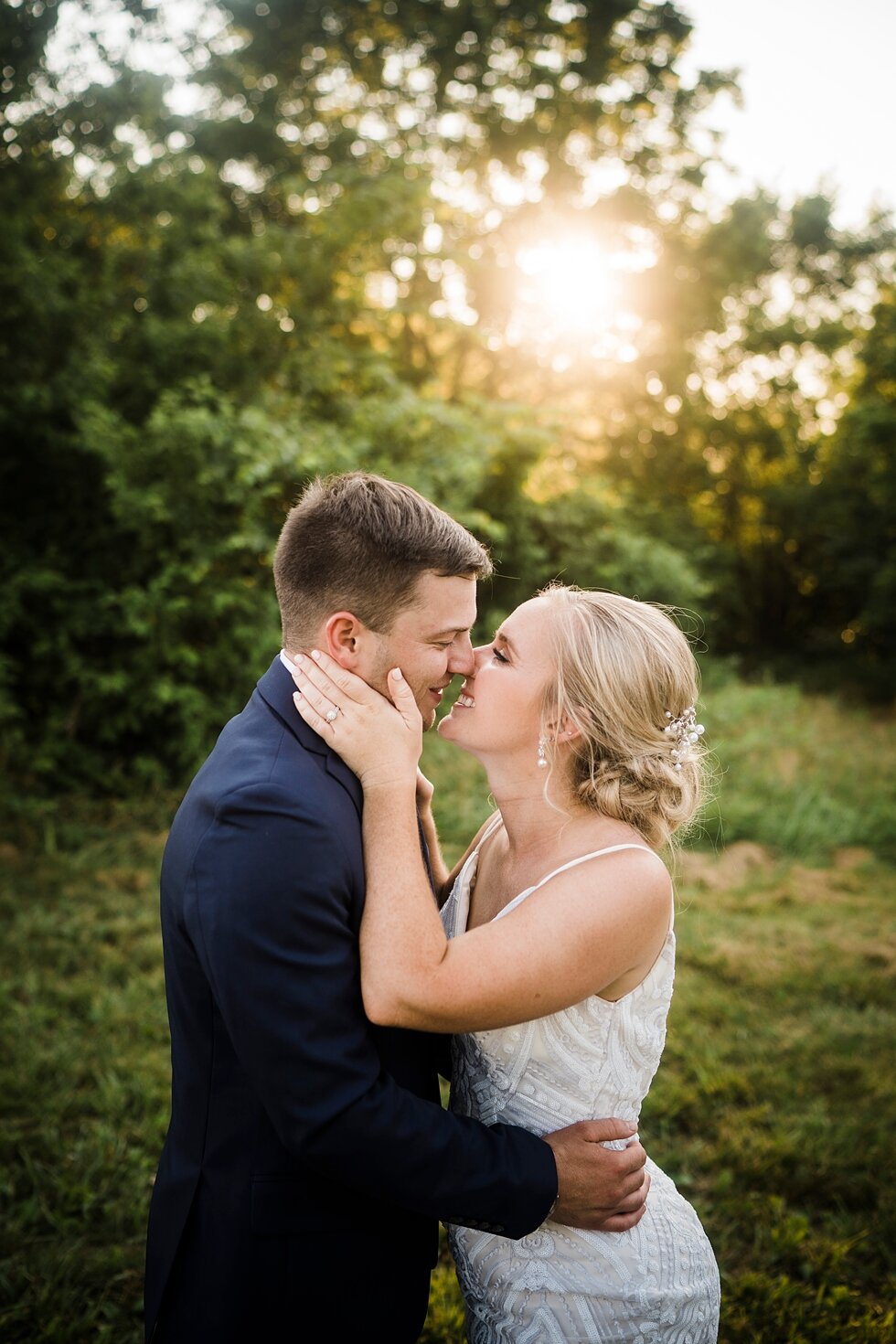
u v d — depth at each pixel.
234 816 1.32
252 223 11.20
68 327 7.53
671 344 15.91
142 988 4.10
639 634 1.58
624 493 14.17
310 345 8.92
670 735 1.58
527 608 1.65
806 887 6.14
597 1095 1.53
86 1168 2.91
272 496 7.37
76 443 7.14
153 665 6.90
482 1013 1.36
